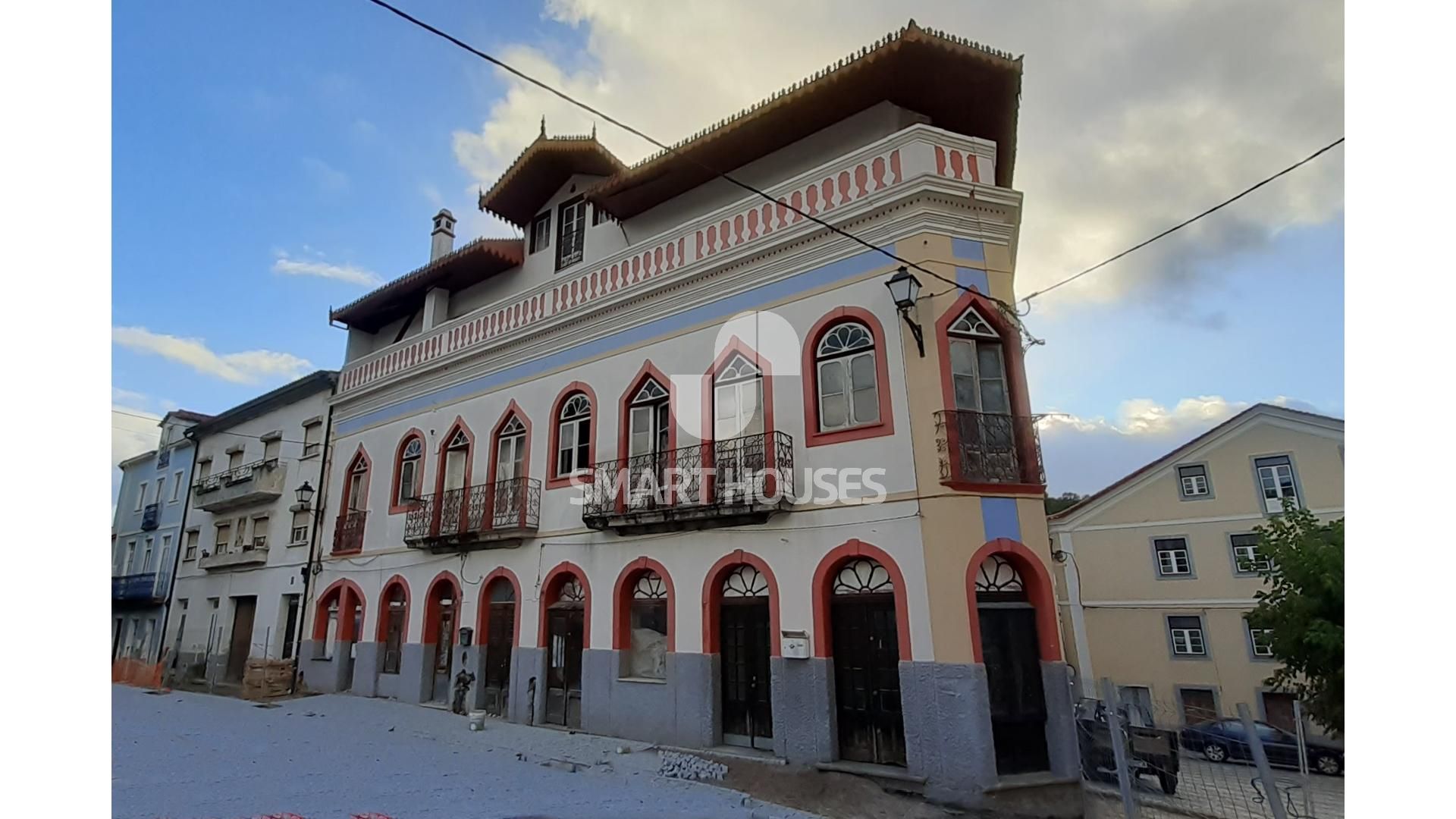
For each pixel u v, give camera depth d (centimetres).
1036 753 1009
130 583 3092
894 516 1089
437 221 2347
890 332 1155
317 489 2212
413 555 1803
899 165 1199
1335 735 942
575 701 1415
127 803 826
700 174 1555
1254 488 2650
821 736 1084
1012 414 1127
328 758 1153
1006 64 1259
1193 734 1087
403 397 2002
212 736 1346
